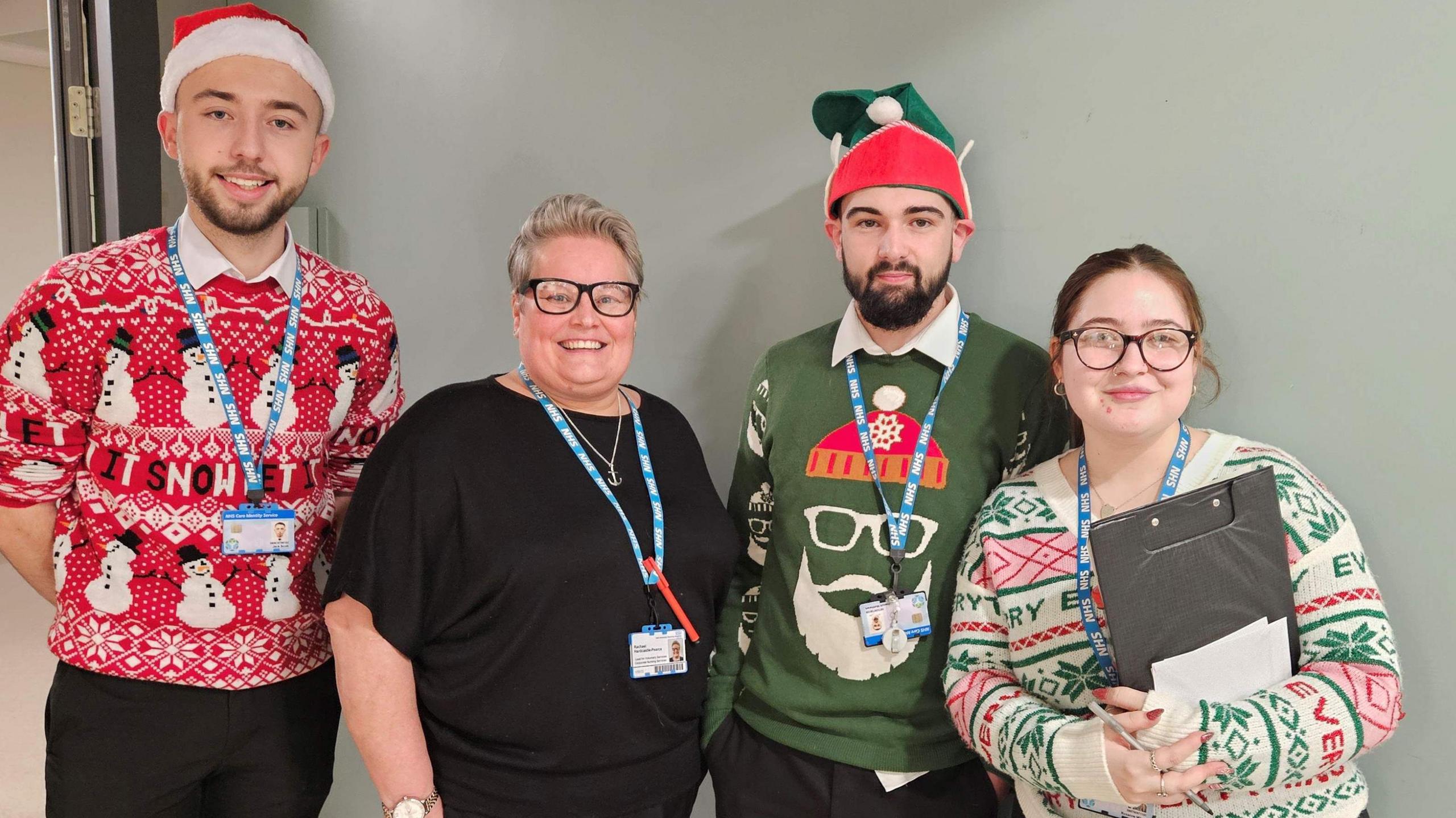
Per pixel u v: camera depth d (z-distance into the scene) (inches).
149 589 60.1
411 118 111.1
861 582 59.4
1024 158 68.9
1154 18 62.2
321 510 66.6
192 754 61.8
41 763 117.3
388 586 53.7
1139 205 63.9
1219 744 42.6
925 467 60.5
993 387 61.6
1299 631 47.4
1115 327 49.1
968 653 54.0
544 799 54.6
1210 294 61.7
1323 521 47.5
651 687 57.1
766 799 61.7
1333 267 57.0
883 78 75.3
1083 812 50.3
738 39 83.1
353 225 119.6
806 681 60.8
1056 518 52.7
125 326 59.1
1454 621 54.3
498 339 104.4
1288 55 57.6
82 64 109.0
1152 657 44.6
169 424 60.0
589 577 55.0
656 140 89.5
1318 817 46.4
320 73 64.2
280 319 63.6
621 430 61.4
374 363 69.4
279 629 63.4
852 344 64.5
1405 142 54.1
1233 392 61.6
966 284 73.4
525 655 54.3
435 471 54.4
